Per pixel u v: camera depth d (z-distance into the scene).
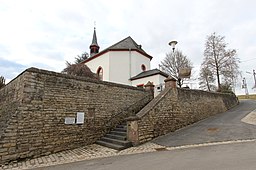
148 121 9.69
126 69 23.08
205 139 8.65
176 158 6.09
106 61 23.64
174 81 12.36
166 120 10.86
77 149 8.84
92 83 10.49
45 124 8.15
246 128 9.88
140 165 5.61
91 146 9.34
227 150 6.54
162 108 10.81
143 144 8.87
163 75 20.53
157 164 5.56
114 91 11.66
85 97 9.98
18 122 7.34
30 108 7.79
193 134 9.86
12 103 8.28
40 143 7.84
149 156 6.70
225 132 9.50
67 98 9.17
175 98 12.01
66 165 6.29
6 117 7.90
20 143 7.26
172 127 11.13
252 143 7.27
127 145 8.54
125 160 6.39
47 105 8.37
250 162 4.99
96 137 10.12
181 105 12.35
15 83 8.80
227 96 20.50
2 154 6.72
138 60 23.94
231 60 25.73
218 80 26.05
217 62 26.31
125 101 12.17
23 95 7.68
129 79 22.73
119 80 22.77
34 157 7.54
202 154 6.31
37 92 8.13
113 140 9.26
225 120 12.88
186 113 12.57
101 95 10.84
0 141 6.76
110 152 7.91
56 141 8.40
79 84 9.84
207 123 12.38
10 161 6.86
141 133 9.09
